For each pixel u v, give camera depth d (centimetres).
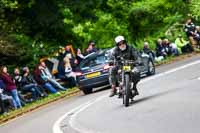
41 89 4238
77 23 5725
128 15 6431
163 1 6619
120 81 2711
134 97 2909
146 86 3409
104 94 3656
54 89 4328
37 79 4297
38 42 5381
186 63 4788
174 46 5741
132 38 6438
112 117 2348
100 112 2603
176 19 6600
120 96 2727
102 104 2950
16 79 4156
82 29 5797
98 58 4184
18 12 5253
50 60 4712
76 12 5644
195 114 2044
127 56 2688
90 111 2731
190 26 6059
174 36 6391
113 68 2736
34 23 5359
